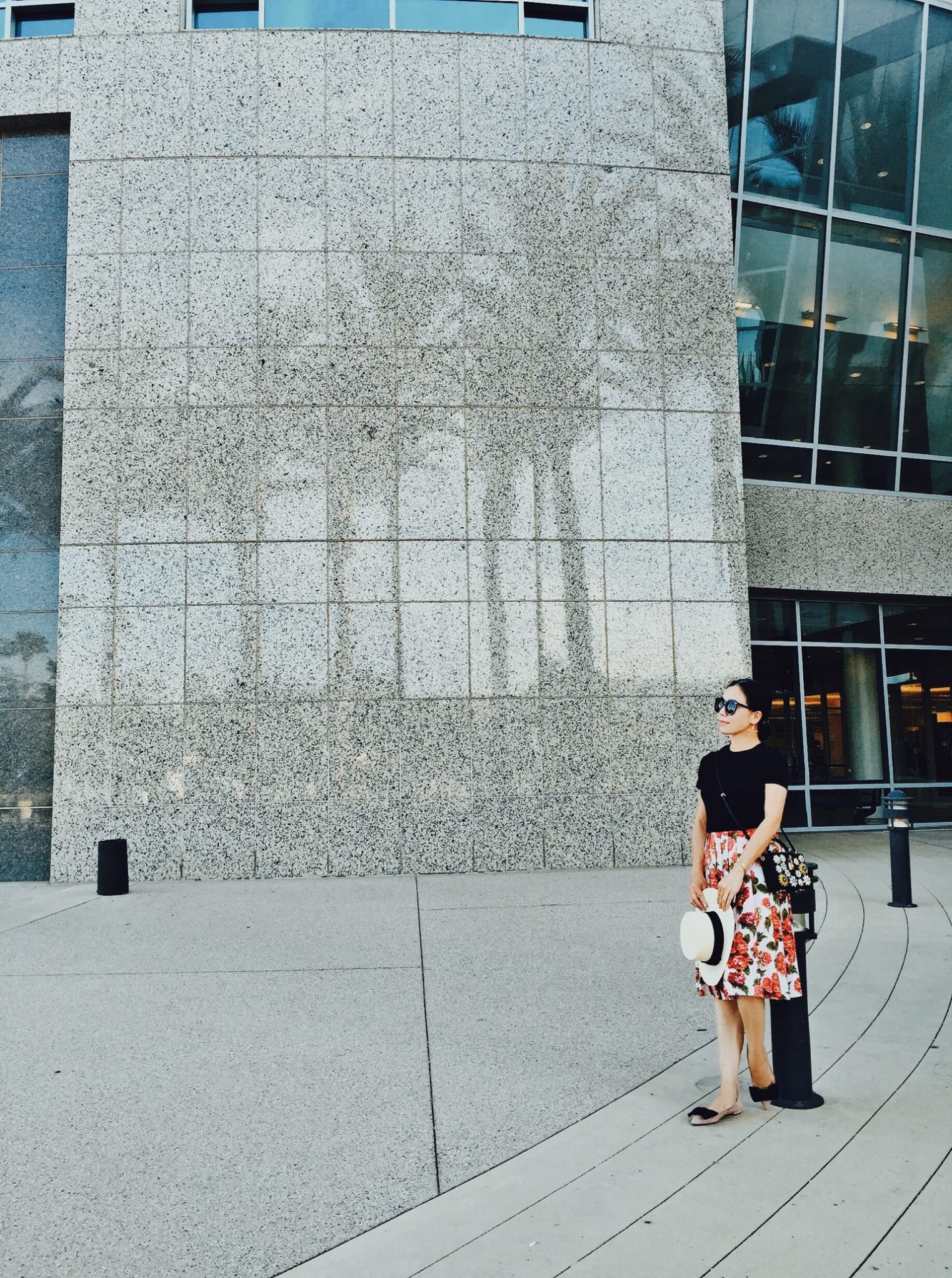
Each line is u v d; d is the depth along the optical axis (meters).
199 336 13.29
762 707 4.72
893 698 17.27
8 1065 5.60
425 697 12.95
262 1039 6.03
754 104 16.38
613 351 13.70
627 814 13.06
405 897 11.07
